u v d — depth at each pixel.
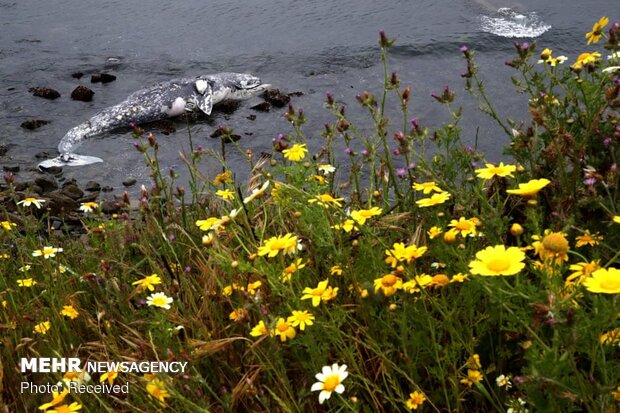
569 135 3.42
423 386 2.90
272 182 3.44
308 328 2.82
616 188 3.20
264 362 3.06
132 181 7.15
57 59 10.32
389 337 2.98
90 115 8.66
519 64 4.08
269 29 11.09
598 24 3.74
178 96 8.45
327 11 11.66
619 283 2.12
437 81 9.01
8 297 3.98
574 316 2.14
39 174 7.35
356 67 9.53
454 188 3.81
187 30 11.27
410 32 10.45
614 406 2.24
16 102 9.02
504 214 3.76
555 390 2.17
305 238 3.35
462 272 2.78
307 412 2.93
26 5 12.74
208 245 3.09
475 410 2.87
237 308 3.32
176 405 2.85
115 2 12.78
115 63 10.12
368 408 2.70
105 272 3.69
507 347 2.88
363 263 3.10
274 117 8.32
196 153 4.74
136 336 3.44
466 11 11.10
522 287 2.36
